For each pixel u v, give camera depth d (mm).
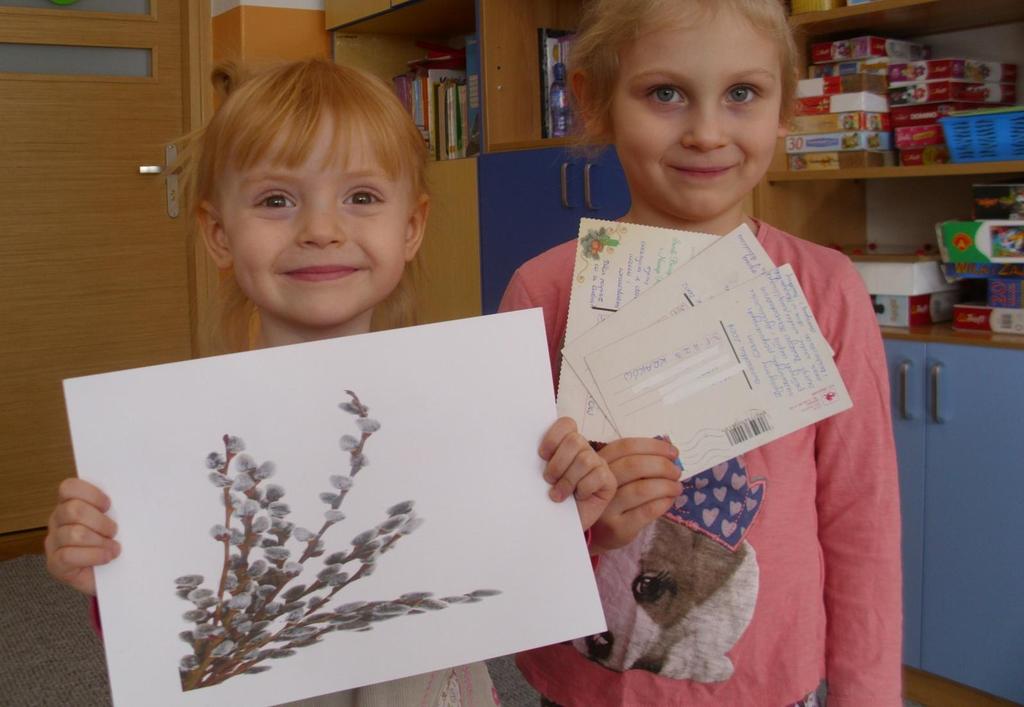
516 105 2562
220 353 1026
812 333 851
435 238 2680
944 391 1825
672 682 946
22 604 2486
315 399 785
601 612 797
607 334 876
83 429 743
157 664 735
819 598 949
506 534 795
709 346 862
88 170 3135
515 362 817
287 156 826
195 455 760
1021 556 1741
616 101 947
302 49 3170
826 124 2025
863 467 931
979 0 1791
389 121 876
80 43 3088
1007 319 1819
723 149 902
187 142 1053
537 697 1948
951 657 1867
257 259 846
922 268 1954
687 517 943
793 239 999
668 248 885
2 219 3023
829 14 1949
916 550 1902
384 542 779
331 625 764
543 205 2314
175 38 3230
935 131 1938
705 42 874
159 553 745
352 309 860
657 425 863
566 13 2633
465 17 2947
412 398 799
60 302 3133
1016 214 1778
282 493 771
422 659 770
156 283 3273
